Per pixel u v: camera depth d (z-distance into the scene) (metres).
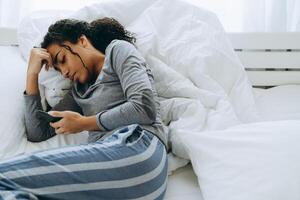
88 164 0.94
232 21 1.86
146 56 1.44
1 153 1.17
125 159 0.98
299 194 0.87
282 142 0.99
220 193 0.97
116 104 1.18
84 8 1.56
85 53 1.26
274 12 1.80
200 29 1.55
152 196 0.99
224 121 1.27
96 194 0.93
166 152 1.14
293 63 1.72
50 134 1.28
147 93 1.11
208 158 1.06
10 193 0.81
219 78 1.51
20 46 1.55
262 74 1.76
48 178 0.90
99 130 1.14
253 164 0.97
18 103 1.30
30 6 1.84
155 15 1.58
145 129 1.12
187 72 1.47
